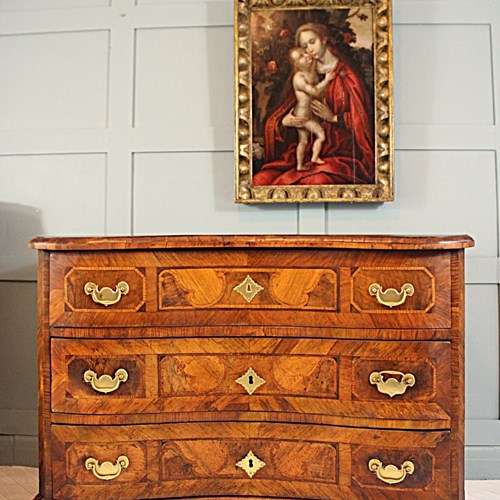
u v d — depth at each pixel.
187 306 1.83
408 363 1.78
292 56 2.38
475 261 2.41
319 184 2.38
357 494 1.80
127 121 2.48
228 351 1.84
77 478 1.83
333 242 1.77
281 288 1.83
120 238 1.81
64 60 2.50
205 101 2.47
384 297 1.78
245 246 1.79
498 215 2.41
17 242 2.51
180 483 1.84
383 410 1.78
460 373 1.77
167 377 1.83
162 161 2.48
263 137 2.39
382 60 2.35
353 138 2.37
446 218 2.42
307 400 1.82
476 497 2.20
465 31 2.43
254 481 1.85
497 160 2.41
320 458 1.82
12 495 2.19
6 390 2.50
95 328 1.83
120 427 1.82
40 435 1.86
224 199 2.46
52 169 2.50
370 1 2.36
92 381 1.83
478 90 2.42
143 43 2.49
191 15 2.47
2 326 2.50
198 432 1.84
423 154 2.42
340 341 1.81
